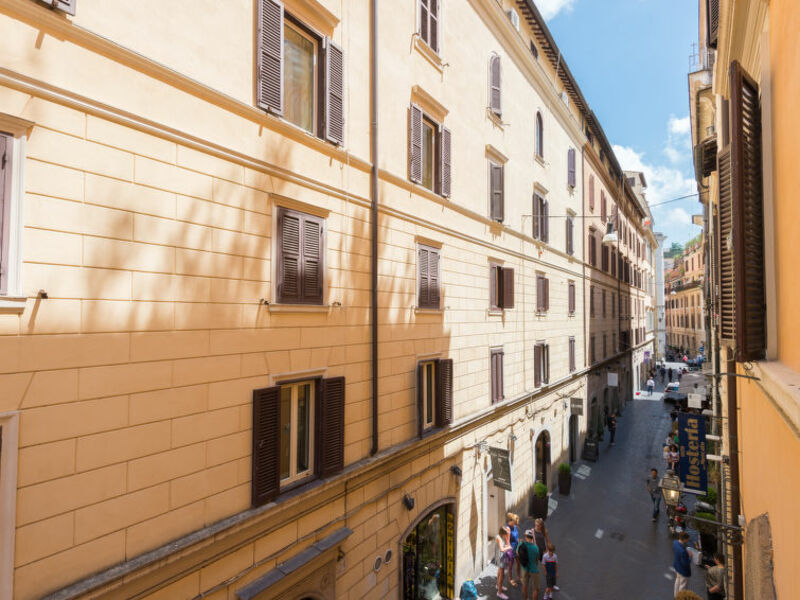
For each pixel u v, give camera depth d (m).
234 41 5.85
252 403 5.98
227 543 5.55
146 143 4.88
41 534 3.96
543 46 17.67
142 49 4.83
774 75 4.03
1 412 3.74
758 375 4.23
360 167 8.07
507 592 11.02
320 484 6.83
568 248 20.72
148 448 4.80
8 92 3.87
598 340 26.11
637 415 31.67
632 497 17.17
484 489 12.36
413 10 9.76
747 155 4.30
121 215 4.64
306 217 6.88
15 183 3.89
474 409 11.98
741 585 6.98
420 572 10.00
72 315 4.24
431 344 10.19
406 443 9.02
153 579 4.75
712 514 12.96
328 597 7.01
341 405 7.36
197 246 5.37
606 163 29.83
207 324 5.45
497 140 13.80
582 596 10.85
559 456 18.81
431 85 10.41
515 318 14.84
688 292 64.69
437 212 10.56
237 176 5.88
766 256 4.18
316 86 7.29
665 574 11.83
